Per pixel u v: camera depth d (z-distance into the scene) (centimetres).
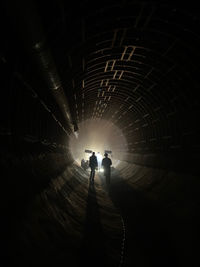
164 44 761
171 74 927
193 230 557
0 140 438
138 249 482
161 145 1299
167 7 558
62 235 449
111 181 1738
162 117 1246
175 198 820
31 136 673
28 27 360
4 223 310
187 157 942
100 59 921
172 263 421
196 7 545
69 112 1352
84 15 547
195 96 871
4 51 404
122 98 1622
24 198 421
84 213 705
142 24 665
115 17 610
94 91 1464
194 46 691
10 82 461
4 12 331
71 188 942
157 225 642
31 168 573
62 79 792
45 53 468
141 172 1540
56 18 500
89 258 414
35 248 337
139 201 972
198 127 866
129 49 857
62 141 1864
